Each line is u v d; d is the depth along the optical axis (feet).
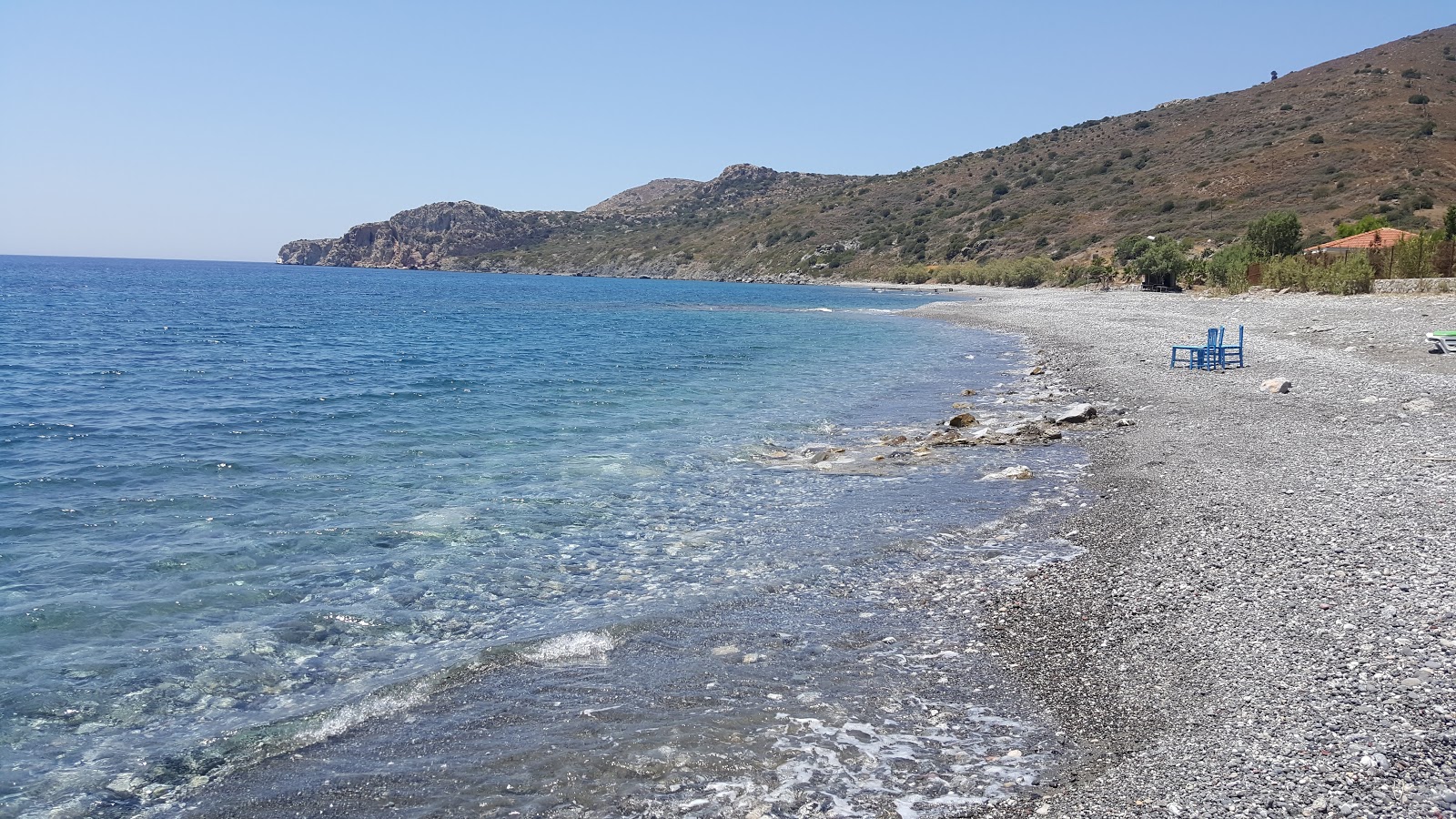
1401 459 42.63
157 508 41.91
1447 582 25.93
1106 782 17.84
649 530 38.52
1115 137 553.64
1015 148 629.92
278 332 159.12
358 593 30.99
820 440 59.62
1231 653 22.94
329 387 86.07
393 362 109.91
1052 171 521.65
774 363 109.60
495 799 18.21
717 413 70.74
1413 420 52.13
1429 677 20.18
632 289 425.69
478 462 52.29
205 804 18.43
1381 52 513.04
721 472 49.60
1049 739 19.99
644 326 181.06
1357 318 108.37
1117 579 29.89
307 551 35.50
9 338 138.00
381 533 37.99
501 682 23.80
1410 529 31.55
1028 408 71.20
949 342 139.13
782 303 285.23
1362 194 310.45
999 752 19.54
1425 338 82.84
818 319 200.34
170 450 55.26
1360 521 32.96
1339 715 18.98
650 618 28.22
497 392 82.64
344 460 52.65
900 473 48.57
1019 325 165.27
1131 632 25.32
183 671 24.90
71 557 34.58
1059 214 431.43
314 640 27.09
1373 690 19.92
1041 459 50.80
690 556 34.81
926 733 20.53
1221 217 336.08
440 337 152.15
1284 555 30.04
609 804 17.90
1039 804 17.31
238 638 27.17
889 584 30.91
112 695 23.41
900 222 553.64
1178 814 16.21
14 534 37.40
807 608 28.86
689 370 101.50
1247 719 19.47
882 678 23.52
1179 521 35.76
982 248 437.58
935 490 44.68
